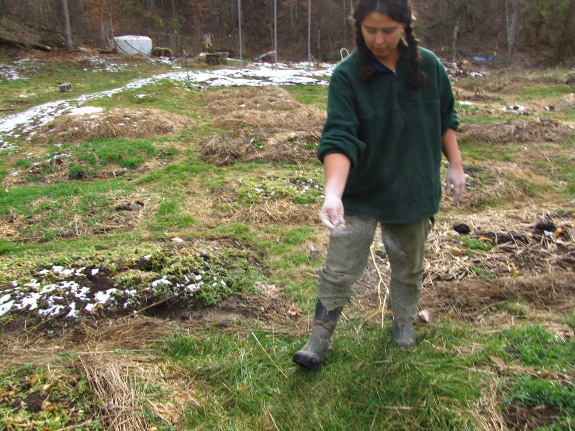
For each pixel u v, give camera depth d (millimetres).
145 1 36031
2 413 2203
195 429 2270
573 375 2369
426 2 32719
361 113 2195
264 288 3586
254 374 2637
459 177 2502
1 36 20844
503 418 2203
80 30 27203
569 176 6836
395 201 2355
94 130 8797
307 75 18297
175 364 2738
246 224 5066
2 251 4461
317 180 6156
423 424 2248
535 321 3068
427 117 2279
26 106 12406
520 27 31281
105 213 5332
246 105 11562
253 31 35844
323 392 2480
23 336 2996
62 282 3371
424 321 3125
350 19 2234
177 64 21391
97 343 2932
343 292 2512
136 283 3393
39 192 6012
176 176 6566
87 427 2193
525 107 13141
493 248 4176
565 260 3955
